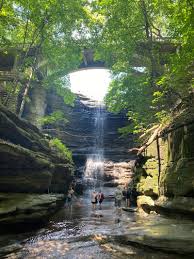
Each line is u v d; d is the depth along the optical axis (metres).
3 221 11.15
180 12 14.83
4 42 26.14
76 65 31.02
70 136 43.12
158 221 13.71
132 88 26.36
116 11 24.00
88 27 28.69
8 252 9.37
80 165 39.41
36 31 26.58
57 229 13.37
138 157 22.77
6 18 22.89
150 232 10.94
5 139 15.05
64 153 24.50
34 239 11.24
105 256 8.85
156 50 24.75
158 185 17.42
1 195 12.73
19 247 9.95
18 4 22.53
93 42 28.97
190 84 15.34
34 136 17.86
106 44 27.33
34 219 12.88
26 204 12.92
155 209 16.38
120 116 47.09
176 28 19.23
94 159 39.31
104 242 10.49
